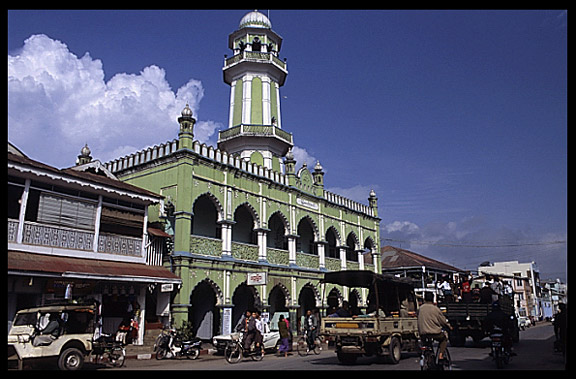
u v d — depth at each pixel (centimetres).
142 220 1905
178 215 2025
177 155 2095
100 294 1697
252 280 2228
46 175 1522
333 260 2980
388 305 1534
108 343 1367
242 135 2817
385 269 4003
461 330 1767
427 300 1116
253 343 1551
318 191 2961
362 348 1273
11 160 1423
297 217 2716
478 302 1839
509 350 1228
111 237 1777
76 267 1553
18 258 1440
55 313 1202
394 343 1327
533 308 6550
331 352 1894
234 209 2294
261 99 2958
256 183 2458
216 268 2131
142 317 1817
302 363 1384
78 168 2009
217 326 2361
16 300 1459
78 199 1681
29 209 1641
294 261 2631
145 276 1748
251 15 3117
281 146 2950
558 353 1481
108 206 1780
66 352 1168
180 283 1928
